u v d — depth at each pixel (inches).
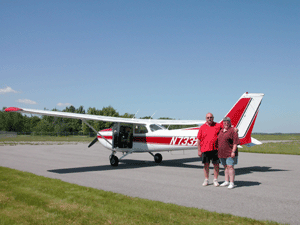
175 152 691.4
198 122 447.8
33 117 3511.3
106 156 550.6
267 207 178.4
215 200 196.1
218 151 243.4
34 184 235.0
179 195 211.5
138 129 423.5
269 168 378.6
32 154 572.1
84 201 180.7
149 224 139.3
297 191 227.1
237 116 336.5
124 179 282.7
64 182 248.7
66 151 666.2
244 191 226.5
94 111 2476.6
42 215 151.8
